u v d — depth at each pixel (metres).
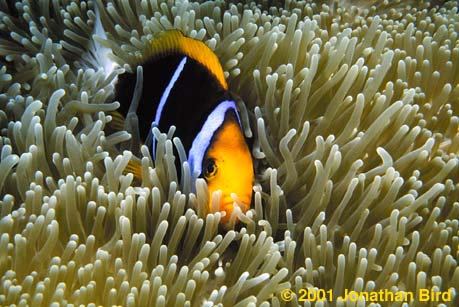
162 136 0.44
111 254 0.44
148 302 0.42
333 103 0.48
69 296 0.42
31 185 0.44
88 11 0.52
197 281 0.43
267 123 0.49
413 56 0.54
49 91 0.49
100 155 0.45
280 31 0.51
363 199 0.46
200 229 0.44
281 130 0.48
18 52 0.52
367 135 0.46
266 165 0.47
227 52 0.50
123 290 0.42
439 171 0.48
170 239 0.44
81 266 0.43
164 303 0.41
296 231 0.46
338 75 0.48
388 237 0.45
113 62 0.51
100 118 0.46
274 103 0.49
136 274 0.42
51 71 0.48
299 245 0.46
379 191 0.46
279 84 0.49
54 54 0.51
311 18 0.57
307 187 0.47
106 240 0.45
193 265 0.44
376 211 0.46
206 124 0.43
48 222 0.43
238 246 0.45
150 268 0.44
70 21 0.53
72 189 0.43
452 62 0.53
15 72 0.52
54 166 0.46
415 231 0.44
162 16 0.51
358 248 0.46
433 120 0.50
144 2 0.53
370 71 0.49
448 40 0.54
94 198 0.44
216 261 0.44
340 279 0.44
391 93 0.48
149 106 0.45
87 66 0.53
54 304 0.40
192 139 0.43
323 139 0.48
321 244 0.44
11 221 0.42
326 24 0.57
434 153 0.49
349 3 0.61
